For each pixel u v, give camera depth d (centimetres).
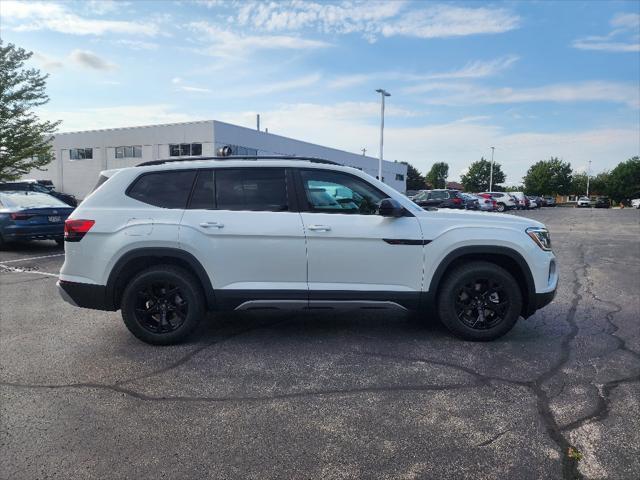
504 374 384
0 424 307
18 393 352
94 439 289
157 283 449
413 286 450
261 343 461
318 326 515
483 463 264
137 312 449
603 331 502
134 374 387
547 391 353
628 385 363
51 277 820
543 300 457
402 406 330
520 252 449
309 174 459
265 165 461
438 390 355
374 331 497
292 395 348
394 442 285
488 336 458
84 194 4362
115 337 482
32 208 1070
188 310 448
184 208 450
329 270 444
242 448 279
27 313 579
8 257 1046
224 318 548
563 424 305
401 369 395
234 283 444
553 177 9238
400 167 6894
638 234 1742
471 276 450
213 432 297
